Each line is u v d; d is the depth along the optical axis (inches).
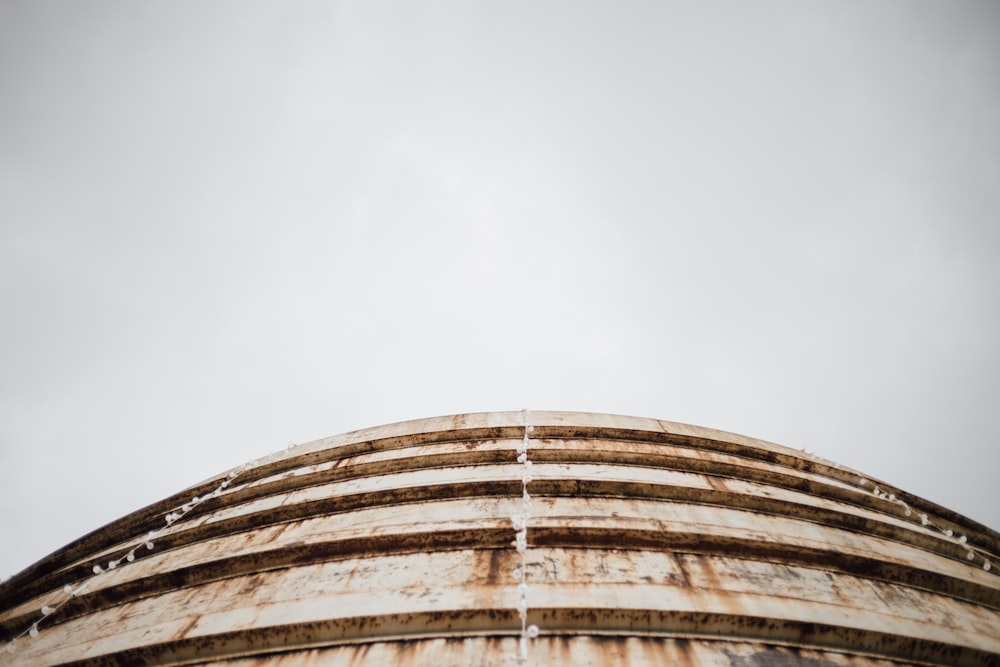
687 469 417.1
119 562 402.6
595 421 481.4
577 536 304.2
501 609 249.3
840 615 270.7
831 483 454.0
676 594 266.4
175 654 264.2
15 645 328.2
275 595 285.0
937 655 267.9
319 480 421.7
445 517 334.3
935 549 399.5
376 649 241.6
